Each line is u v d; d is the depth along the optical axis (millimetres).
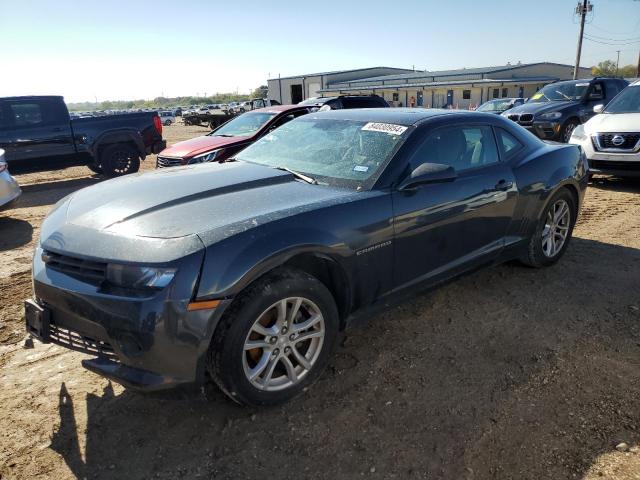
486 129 4070
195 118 30734
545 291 4273
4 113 9656
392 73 69812
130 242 2473
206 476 2309
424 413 2713
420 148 3453
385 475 2295
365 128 3730
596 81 13031
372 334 3582
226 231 2514
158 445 2508
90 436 2568
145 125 11453
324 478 2285
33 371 3168
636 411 2701
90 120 10672
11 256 5574
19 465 2365
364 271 3059
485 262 4047
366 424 2637
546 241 4668
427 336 3539
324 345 2902
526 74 51781
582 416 2666
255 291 2531
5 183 6715
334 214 2879
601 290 4277
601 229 6086
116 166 11172
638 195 7879
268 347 2668
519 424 2611
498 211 3959
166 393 2436
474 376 3045
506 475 2281
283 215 2723
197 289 2350
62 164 10500
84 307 2449
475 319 3785
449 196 3514
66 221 2840
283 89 68250
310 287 2740
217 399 2871
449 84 49031
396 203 3178
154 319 2311
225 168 3666
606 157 7949
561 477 2266
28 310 2744
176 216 2684
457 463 2355
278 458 2412
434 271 3566
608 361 3188
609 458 2367
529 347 3367
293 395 2805
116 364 2469
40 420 2686
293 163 3693
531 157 4348
